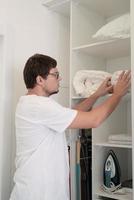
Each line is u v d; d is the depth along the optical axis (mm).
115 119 1794
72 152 1784
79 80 1724
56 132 1368
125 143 1564
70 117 1265
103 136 1713
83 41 1896
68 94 2125
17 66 1797
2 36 1744
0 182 1659
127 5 1889
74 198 1746
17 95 1789
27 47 1868
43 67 1403
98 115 1297
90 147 1848
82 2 1852
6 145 1703
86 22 1937
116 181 1642
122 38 1498
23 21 1854
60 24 2121
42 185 1295
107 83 1571
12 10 1792
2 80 1718
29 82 1438
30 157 1320
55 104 1316
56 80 1458
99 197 1632
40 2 1977
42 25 1982
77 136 1825
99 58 1996
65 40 2156
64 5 1952
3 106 1704
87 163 1808
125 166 1849
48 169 1321
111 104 1346
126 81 1377
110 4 1880
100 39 1629
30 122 1319
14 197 1354
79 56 1844
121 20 1516
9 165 1711
